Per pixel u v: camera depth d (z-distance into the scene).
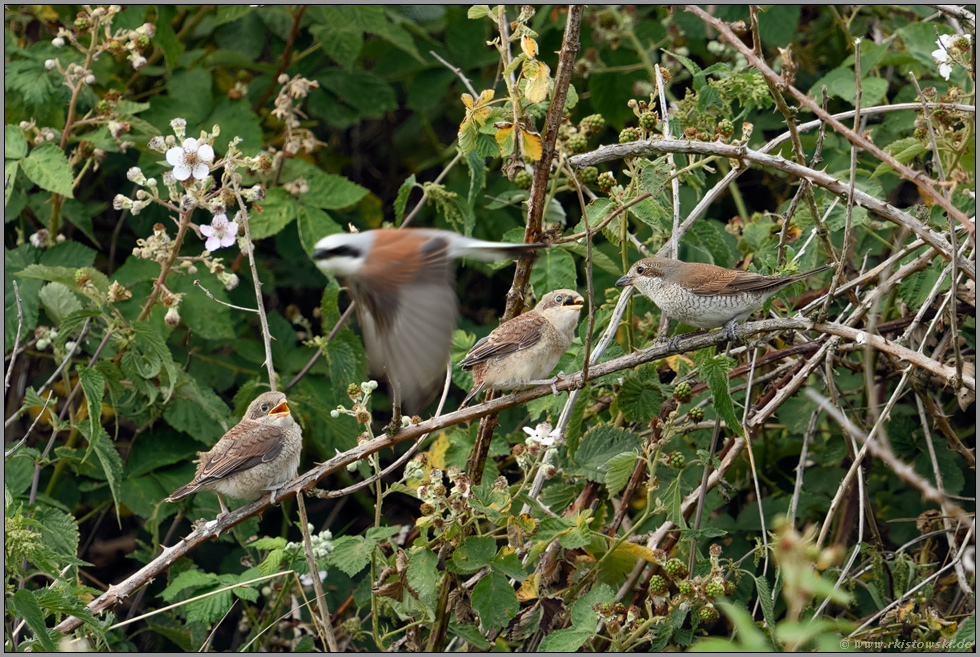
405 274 6.09
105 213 13.88
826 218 9.38
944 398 11.70
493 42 8.16
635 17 12.95
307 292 14.70
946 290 9.42
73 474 11.44
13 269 11.12
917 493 10.64
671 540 8.89
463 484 7.58
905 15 13.07
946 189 9.52
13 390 11.92
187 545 7.85
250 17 13.84
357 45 12.72
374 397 12.27
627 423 10.49
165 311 10.86
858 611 9.94
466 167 13.19
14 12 12.85
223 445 8.16
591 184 12.83
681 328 9.54
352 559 8.04
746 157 8.14
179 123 9.56
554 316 8.70
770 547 8.02
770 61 12.63
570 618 8.45
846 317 9.87
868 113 9.36
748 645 3.89
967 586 8.13
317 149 14.39
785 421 10.77
